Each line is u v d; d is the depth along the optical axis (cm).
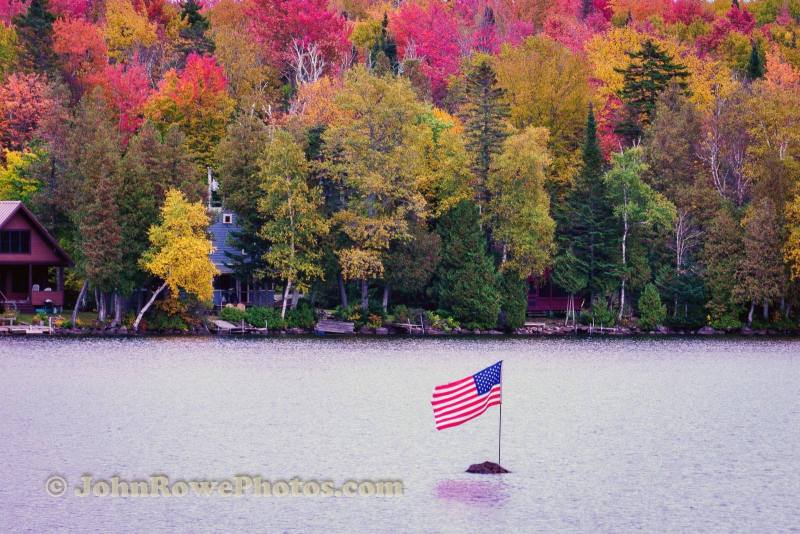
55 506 7056
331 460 8312
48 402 10738
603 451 8788
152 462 8200
